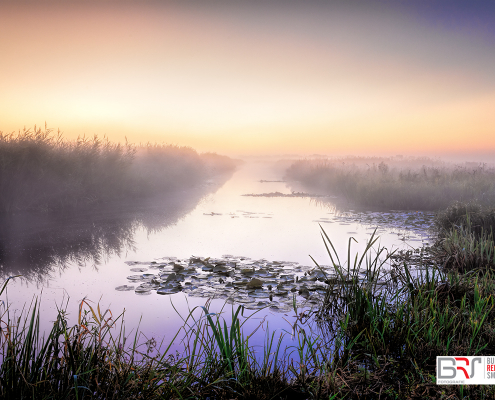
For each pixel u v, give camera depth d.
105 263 5.89
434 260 6.09
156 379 2.47
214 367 2.69
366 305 3.75
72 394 2.30
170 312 3.94
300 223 9.88
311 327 3.70
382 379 2.77
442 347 3.12
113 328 3.50
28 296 4.36
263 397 2.55
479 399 2.49
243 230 8.85
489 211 7.66
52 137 11.38
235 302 4.27
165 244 7.32
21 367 2.33
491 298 3.99
